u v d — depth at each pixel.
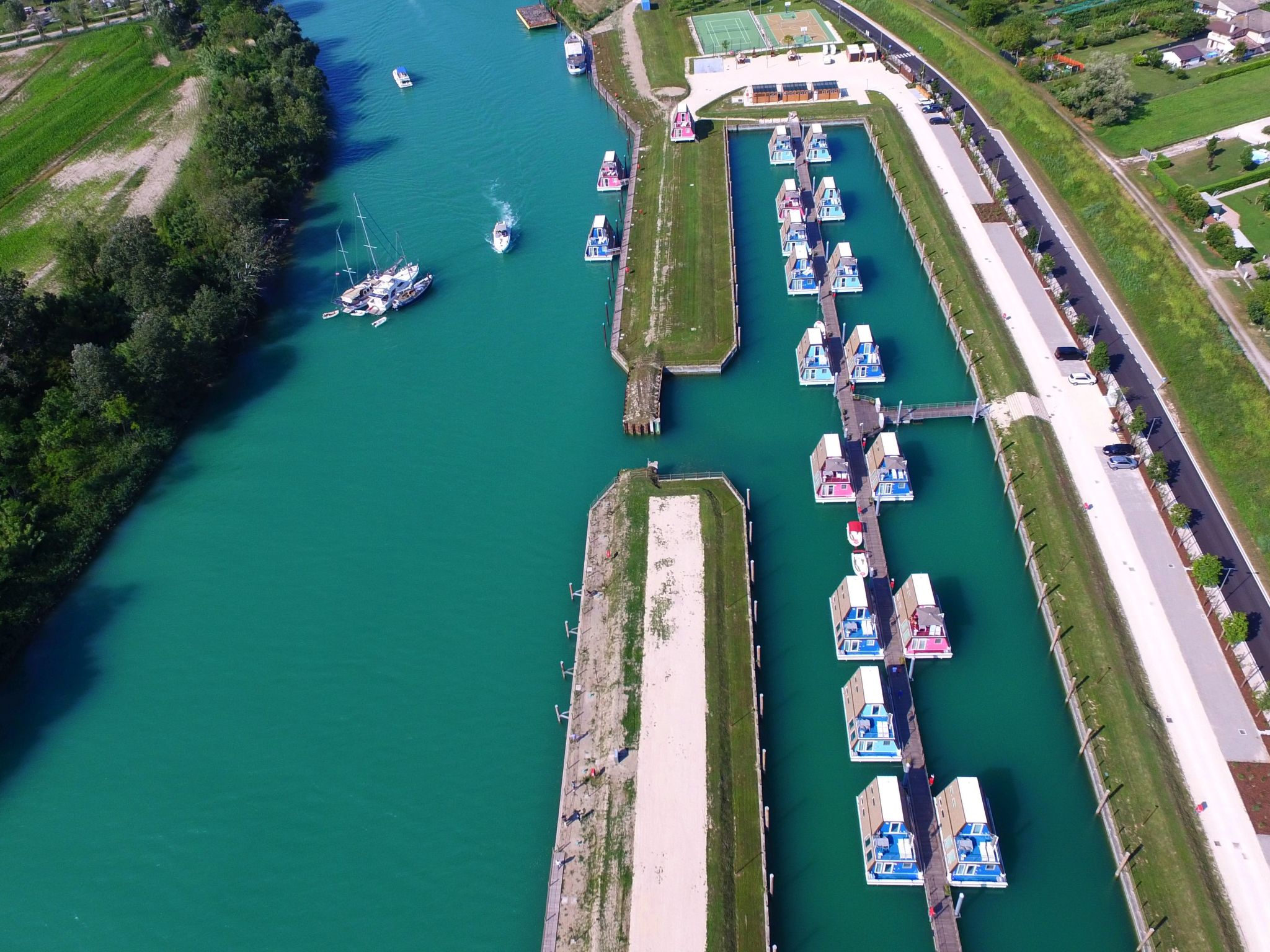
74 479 113.88
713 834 76.44
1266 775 76.94
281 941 74.69
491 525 108.69
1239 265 123.88
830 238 152.88
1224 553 93.69
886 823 73.00
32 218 164.25
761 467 112.69
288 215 167.88
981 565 99.62
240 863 79.88
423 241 158.88
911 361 126.38
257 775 86.12
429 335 138.00
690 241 149.50
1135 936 71.00
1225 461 102.06
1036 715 86.06
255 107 177.38
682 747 82.56
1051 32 194.50
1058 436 109.56
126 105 199.75
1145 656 86.38
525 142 187.50
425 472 116.12
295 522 110.81
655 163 172.62
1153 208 137.88
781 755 84.12
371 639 97.25
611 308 141.00
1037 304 129.62
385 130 194.88
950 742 84.50
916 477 109.81
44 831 83.12
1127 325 123.69
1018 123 168.38
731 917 71.62
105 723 91.38
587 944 70.88
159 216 155.00
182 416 125.38
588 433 119.81
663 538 101.56
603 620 94.75
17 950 75.38
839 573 99.69
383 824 81.75
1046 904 73.25
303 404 127.56
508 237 152.88
